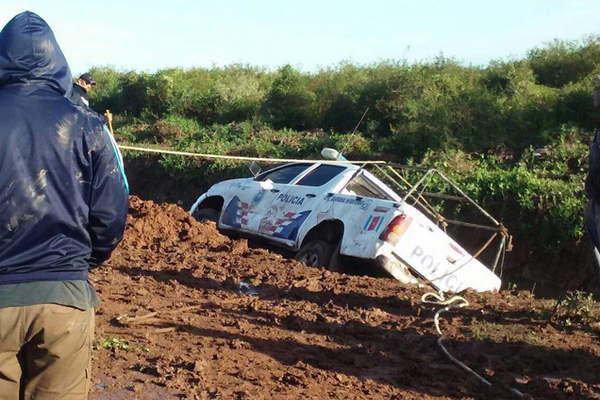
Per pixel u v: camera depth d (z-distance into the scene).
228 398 4.92
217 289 8.02
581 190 15.78
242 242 10.26
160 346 5.89
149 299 7.29
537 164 18.38
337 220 10.49
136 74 35.47
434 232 9.96
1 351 3.08
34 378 3.19
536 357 6.25
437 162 19.06
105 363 5.41
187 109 32.31
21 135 3.09
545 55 27.08
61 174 3.13
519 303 8.40
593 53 26.02
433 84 24.09
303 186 11.36
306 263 10.76
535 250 15.42
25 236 3.07
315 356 6.02
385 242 9.72
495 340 6.69
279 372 5.55
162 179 23.91
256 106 30.38
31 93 3.18
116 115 34.97
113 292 7.39
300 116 28.38
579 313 7.43
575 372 6.05
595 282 14.34
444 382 5.68
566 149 18.45
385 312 7.59
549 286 14.98
